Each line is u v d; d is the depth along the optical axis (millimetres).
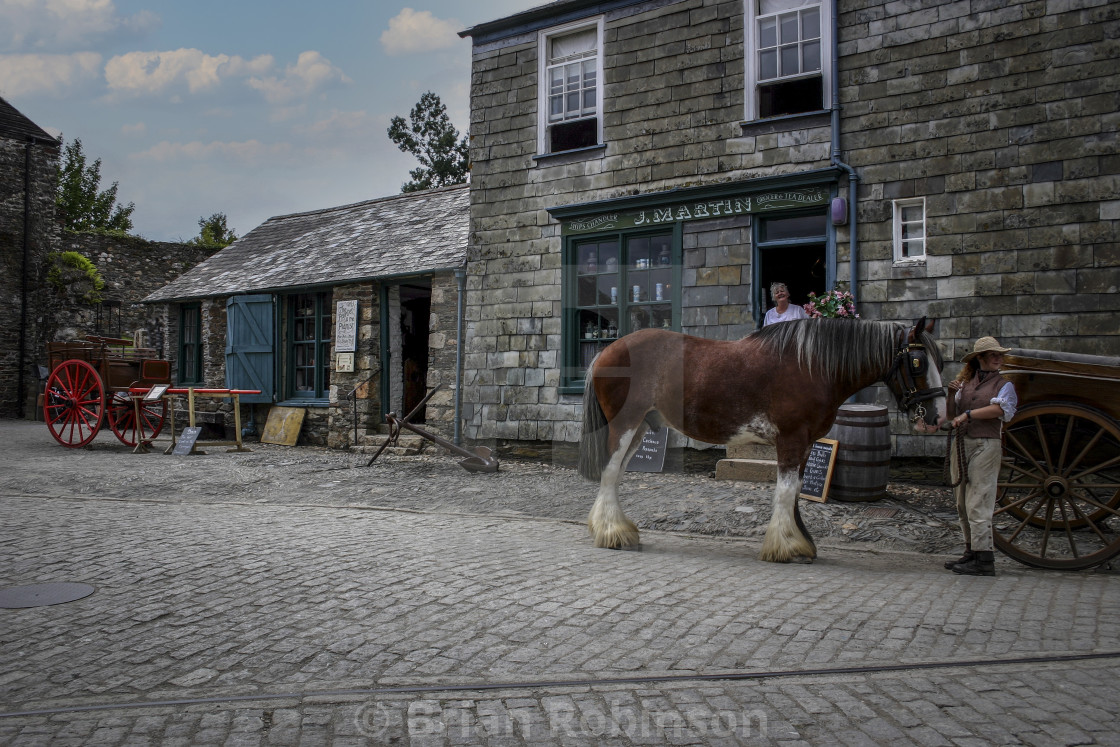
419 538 5422
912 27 8109
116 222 40188
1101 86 7238
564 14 10289
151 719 2713
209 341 15188
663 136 9523
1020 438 5504
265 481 8641
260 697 2877
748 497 6859
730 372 5031
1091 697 2895
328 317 13500
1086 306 7258
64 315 19891
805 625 3666
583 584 4234
